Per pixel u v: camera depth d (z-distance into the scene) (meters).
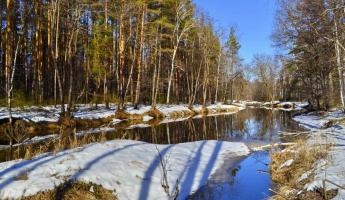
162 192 7.70
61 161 7.96
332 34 20.03
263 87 85.56
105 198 6.74
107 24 28.34
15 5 25.31
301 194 6.54
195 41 44.88
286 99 72.75
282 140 16.47
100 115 23.30
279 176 8.98
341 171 7.14
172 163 10.00
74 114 22.16
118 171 7.94
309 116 27.78
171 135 18.50
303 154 9.21
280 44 27.11
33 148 12.89
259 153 13.19
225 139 17.41
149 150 10.82
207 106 45.69
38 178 6.77
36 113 19.94
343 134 13.34
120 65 28.94
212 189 8.48
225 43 50.31
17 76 32.03
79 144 10.75
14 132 14.73
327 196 5.95
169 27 33.31
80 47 31.88
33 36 30.50
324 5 18.39
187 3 33.91
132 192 7.31
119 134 17.58
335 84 29.08
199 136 18.56
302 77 32.91
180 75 50.00
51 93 31.22
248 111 44.38
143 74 40.59
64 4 23.61
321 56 23.98
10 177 6.75
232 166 10.91
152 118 27.86
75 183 6.83
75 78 29.69
